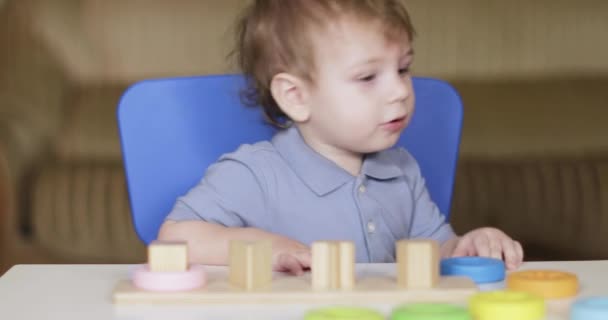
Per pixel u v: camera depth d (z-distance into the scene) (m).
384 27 1.40
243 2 3.76
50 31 3.76
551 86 3.78
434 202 1.73
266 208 1.47
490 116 3.51
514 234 3.16
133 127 1.58
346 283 0.92
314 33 1.44
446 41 3.99
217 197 1.45
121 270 1.09
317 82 1.45
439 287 0.92
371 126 1.44
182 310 0.88
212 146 1.62
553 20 4.03
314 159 1.50
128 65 3.88
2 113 3.28
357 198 1.49
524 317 0.80
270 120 1.61
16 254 3.09
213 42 3.91
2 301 0.93
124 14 3.88
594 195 3.17
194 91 1.62
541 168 3.20
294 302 0.90
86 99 3.66
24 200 3.11
